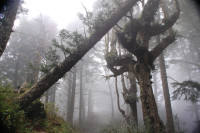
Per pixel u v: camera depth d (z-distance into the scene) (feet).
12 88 22.54
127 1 25.70
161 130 22.75
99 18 25.14
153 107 23.71
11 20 20.30
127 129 23.15
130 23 27.68
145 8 27.89
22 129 15.52
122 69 30.73
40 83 21.57
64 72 22.80
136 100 33.65
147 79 25.46
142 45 26.35
